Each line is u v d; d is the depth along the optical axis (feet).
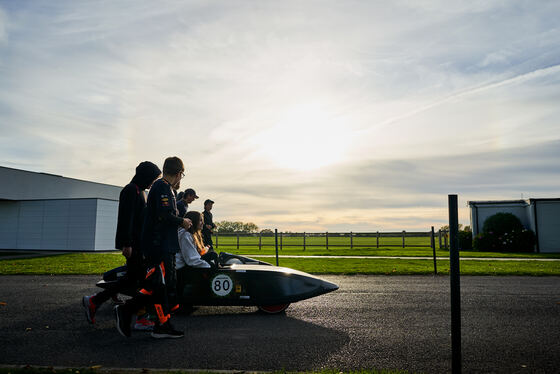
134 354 10.66
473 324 14.34
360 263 38.63
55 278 27.25
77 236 71.15
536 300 19.13
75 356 10.49
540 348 11.39
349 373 9.11
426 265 36.65
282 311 16.28
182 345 11.57
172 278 12.59
